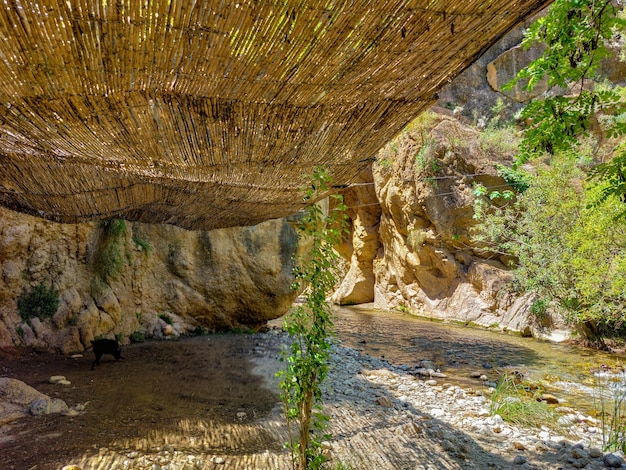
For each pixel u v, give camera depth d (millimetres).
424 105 3270
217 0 1887
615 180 4711
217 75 2506
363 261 22344
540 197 11391
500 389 6324
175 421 4551
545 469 3945
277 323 13789
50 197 4680
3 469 3285
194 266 9930
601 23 3725
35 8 1742
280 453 3896
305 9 2010
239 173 4301
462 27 2275
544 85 18953
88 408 4762
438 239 16234
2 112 2557
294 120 3225
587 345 10688
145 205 5582
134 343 8562
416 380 7344
